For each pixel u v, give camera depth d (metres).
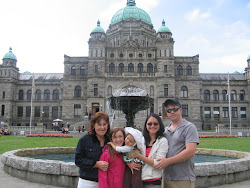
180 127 6.03
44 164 10.27
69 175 9.76
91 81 56.97
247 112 66.69
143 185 5.82
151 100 19.59
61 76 73.31
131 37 62.06
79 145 6.28
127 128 6.15
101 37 60.09
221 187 9.90
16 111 67.75
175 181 5.91
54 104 67.44
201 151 16.66
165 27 59.94
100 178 5.98
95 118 6.37
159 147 5.87
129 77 56.94
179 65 60.91
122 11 72.50
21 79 71.62
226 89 67.31
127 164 5.92
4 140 30.56
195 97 59.62
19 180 10.80
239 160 10.95
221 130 46.31
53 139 33.38
